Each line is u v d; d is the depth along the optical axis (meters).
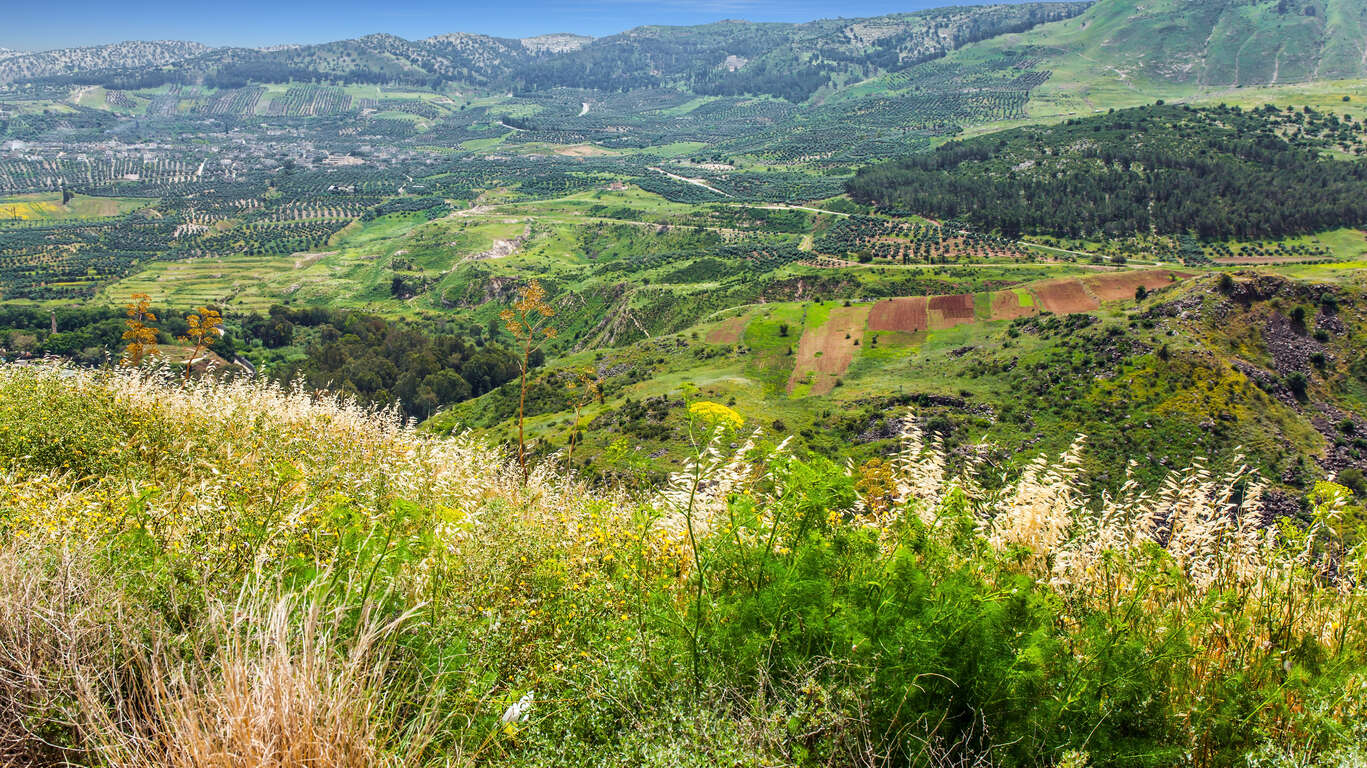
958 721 3.78
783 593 4.11
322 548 4.75
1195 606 4.65
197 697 2.98
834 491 4.34
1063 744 3.58
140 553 4.36
